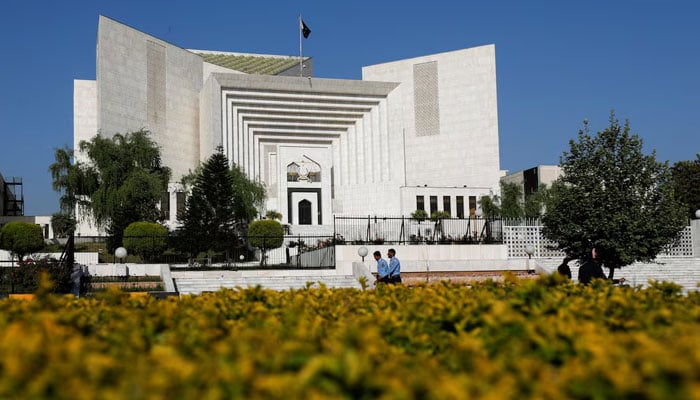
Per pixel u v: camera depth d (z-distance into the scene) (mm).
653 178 26719
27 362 4191
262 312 6891
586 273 16297
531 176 78375
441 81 79438
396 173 70812
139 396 3682
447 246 35031
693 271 35469
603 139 27422
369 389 3924
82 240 52406
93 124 73375
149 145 56094
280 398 3686
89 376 4059
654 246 26328
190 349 5082
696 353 4055
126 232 38906
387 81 79688
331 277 29391
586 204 26500
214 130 66500
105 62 64375
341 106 71500
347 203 71500
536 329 5422
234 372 4008
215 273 31906
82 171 52875
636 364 4344
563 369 4445
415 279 30156
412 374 4285
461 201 70875
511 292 8484
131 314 6789
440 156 78438
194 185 50438
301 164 69500
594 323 5953
